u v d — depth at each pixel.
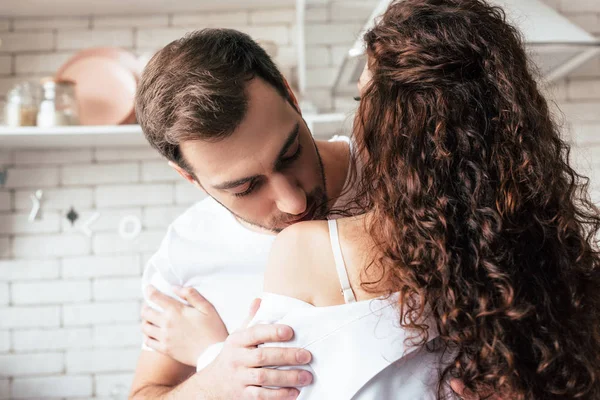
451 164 0.90
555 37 2.06
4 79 2.91
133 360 2.88
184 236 1.58
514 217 0.89
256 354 0.97
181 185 2.92
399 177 0.92
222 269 1.55
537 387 0.86
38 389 2.85
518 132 0.91
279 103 1.12
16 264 2.88
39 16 2.94
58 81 2.63
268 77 1.14
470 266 0.88
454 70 0.93
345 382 0.90
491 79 0.93
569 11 2.90
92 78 2.77
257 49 1.18
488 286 0.87
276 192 1.14
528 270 0.88
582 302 0.92
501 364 0.86
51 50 2.93
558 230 0.92
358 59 2.05
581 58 2.29
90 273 2.88
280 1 2.89
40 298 2.87
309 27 2.63
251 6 2.93
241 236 1.54
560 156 1.01
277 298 0.98
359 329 0.92
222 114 1.06
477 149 0.90
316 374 0.93
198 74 1.09
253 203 1.17
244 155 1.09
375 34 1.00
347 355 0.91
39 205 2.88
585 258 0.96
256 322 1.01
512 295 0.85
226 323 1.54
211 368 1.10
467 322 0.86
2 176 2.87
